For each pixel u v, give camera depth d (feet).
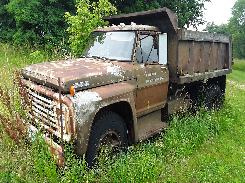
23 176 15.10
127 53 20.20
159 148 19.53
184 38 23.65
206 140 22.54
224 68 31.19
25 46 46.03
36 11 49.75
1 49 46.55
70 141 15.15
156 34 21.85
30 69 17.97
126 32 20.85
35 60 37.37
